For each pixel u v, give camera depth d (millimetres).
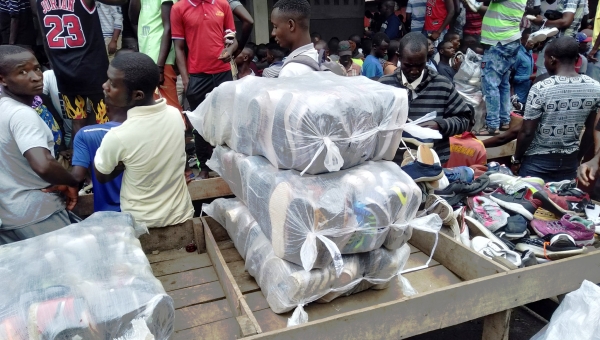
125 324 1165
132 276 1304
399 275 1841
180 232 2279
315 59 2465
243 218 2039
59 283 1222
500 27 4348
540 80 3016
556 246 2215
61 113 3668
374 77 5145
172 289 1924
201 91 3598
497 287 1709
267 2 7500
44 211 2121
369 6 9133
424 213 2309
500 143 3590
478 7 6074
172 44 3707
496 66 4438
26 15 4461
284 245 1580
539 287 1813
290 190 1544
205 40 3443
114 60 1985
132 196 2141
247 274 2057
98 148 2057
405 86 2797
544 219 2502
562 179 3092
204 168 3443
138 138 1997
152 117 2043
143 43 3736
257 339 1339
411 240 2381
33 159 1905
